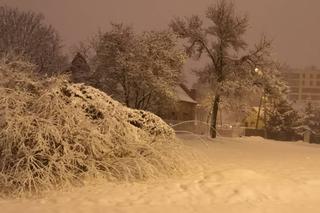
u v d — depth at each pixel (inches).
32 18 1651.1
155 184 411.2
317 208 337.1
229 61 1203.2
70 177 400.2
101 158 434.6
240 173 450.0
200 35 1222.9
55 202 344.5
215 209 327.6
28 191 376.2
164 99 1206.3
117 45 1184.2
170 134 490.6
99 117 448.5
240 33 1200.8
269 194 375.9
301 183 423.5
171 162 464.1
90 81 1200.8
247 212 321.4
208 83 1234.6
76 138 416.8
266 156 704.4
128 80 1168.2
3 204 339.3
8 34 1579.7
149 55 1173.7
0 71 456.8
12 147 398.3
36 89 453.4
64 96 435.2
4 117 398.3
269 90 1194.6
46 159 399.5
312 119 2591.0
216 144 902.4
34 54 1568.7
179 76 1239.5
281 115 2065.7
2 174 376.5
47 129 398.9
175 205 337.4
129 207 328.5
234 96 1183.6
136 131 459.2
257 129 1967.3
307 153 814.5
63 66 1533.0
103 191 381.7
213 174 451.8
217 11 1208.2
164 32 1213.7
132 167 433.7
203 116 1932.8
